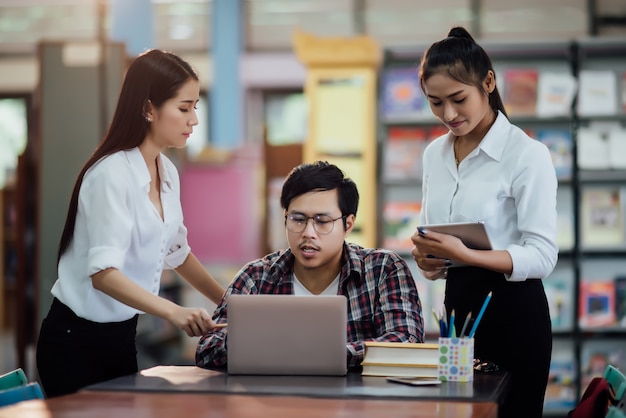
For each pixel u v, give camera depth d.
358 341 3.09
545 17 11.26
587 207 8.02
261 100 12.37
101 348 3.26
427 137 8.16
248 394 2.63
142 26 9.87
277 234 8.37
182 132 3.27
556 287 7.89
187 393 2.65
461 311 3.37
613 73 7.99
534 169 3.29
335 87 8.16
